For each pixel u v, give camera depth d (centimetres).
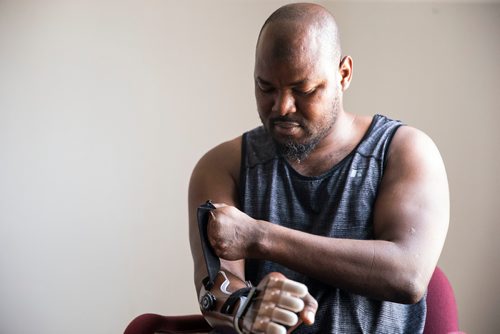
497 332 287
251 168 156
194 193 161
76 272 313
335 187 148
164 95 312
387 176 146
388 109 299
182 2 313
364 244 132
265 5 313
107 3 313
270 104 138
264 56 135
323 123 139
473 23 292
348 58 146
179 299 313
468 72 292
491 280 287
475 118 290
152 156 312
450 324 162
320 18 137
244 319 118
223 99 313
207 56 313
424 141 150
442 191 143
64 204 312
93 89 312
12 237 312
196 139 312
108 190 312
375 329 144
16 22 312
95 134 312
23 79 312
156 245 313
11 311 312
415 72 297
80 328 313
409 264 131
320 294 145
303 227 150
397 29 300
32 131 312
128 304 313
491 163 288
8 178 312
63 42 312
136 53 312
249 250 131
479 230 288
